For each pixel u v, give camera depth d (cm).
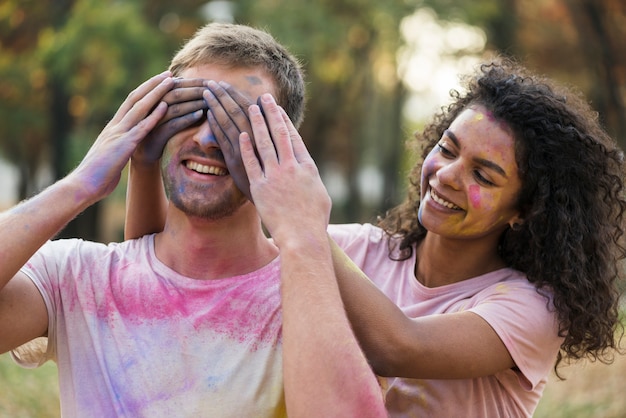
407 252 301
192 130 230
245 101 230
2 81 1402
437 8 1395
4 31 1352
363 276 248
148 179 254
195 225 232
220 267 233
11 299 218
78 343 226
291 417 202
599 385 639
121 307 228
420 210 281
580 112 286
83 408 222
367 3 1396
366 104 1948
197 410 219
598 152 280
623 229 299
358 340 244
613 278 287
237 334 225
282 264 213
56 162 1395
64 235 1377
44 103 1491
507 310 266
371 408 201
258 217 238
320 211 222
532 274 279
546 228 277
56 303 228
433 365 251
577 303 273
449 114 302
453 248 285
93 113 1390
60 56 1202
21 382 557
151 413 219
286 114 240
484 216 273
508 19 1426
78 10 1201
